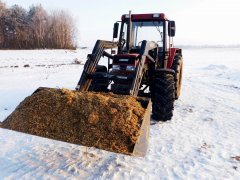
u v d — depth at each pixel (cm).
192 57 3662
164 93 514
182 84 1100
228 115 628
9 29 4972
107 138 275
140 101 339
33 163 352
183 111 650
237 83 1184
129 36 571
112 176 326
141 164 361
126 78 417
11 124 311
